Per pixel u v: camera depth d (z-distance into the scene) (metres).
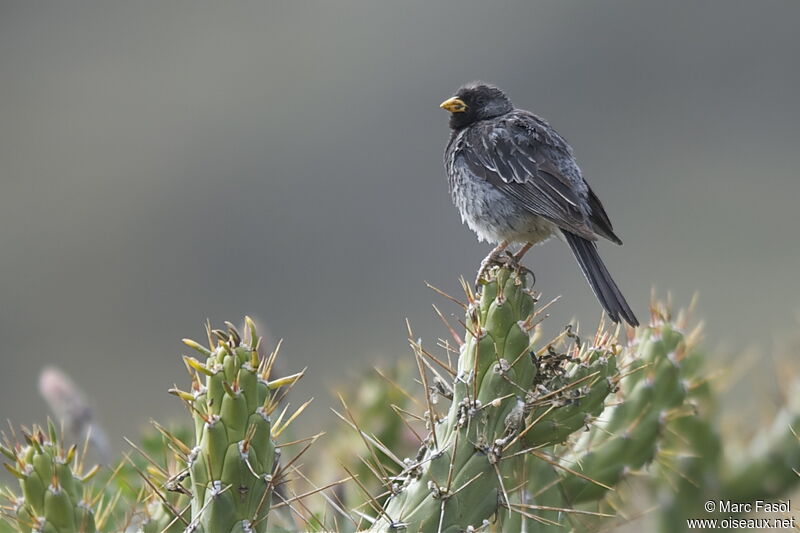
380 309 32.97
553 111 47.91
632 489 8.87
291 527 7.87
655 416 8.10
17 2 61.66
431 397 7.21
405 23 52.50
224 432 6.50
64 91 56.28
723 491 9.12
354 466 8.63
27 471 6.71
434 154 44.72
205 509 6.52
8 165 48.50
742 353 11.29
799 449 9.14
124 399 28.41
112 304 36.69
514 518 7.64
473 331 7.06
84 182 45.94
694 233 36.72
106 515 7.15
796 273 32.38
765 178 42.59
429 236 37.44
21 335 32.81
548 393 7.02
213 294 37.75
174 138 48.81
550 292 27.89
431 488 6.80
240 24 57.56
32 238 42.50
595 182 42.72
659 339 8.26
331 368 28.98
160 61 56.03
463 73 48.38
